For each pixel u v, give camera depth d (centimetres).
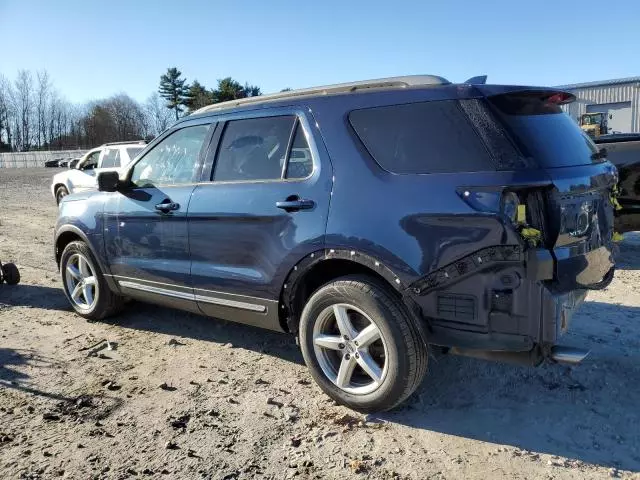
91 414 359
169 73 8350
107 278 514
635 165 714
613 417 343
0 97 8412
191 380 408
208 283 420
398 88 347
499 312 297
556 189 297
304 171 371
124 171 496
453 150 315
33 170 4556
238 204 395
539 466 296
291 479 290
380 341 342
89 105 9194
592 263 335
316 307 359
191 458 309
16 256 877
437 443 320
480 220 294
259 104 412
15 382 407
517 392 379
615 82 3853
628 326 498
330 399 373
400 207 321
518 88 326
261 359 445
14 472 298
